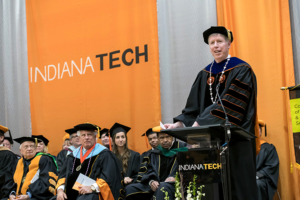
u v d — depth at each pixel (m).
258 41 5.27
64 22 7.29
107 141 6.03
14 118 7.50
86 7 7.09
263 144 4.98
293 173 4.80
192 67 5.86
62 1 7.36
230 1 5.56
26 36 7.65
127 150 5.52
